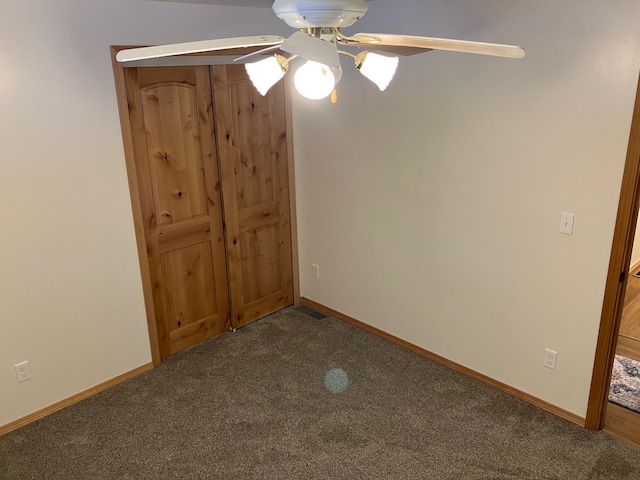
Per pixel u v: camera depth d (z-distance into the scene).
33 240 2.71
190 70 3.19
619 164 2.31
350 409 2.93
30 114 2.57
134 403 3.03
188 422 2.85
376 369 3.32
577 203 2.49
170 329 3.51
